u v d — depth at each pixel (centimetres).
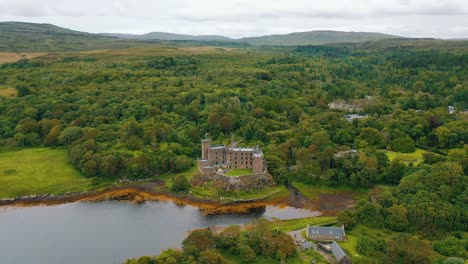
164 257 14875
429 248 15750
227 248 16125
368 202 19300
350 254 15862
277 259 15550
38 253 17175
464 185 19388
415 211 18200
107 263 16425
